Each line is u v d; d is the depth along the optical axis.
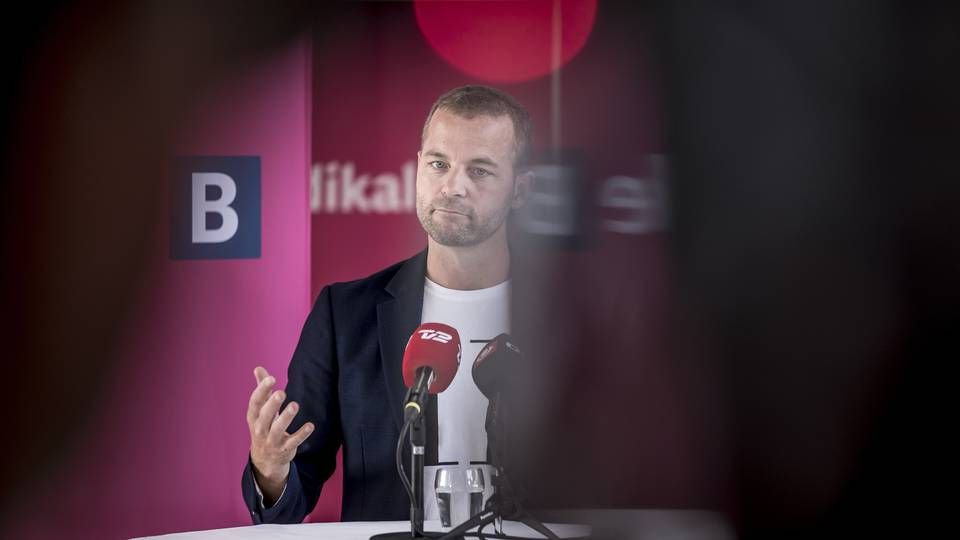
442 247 3.76
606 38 4.20
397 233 4.26
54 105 4.19
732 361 4.12
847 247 4.06
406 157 4.26
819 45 4.06
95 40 4.21
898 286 4.01
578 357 4.06
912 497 3.96
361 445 3.39
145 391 4.18
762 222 4.12
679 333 4.12
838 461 4.03
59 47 4.20
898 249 4.00
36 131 4.18
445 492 2.22
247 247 4.22
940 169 3.96
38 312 4.16
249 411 2.55
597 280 4.13
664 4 4.17
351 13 4.25
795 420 4.07
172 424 4.19
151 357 4.19
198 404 4.20
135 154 4.21
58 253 4.18
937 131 3.96
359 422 3.42
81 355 4.18
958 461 3.94
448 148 3.76
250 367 4.22
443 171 3.76
